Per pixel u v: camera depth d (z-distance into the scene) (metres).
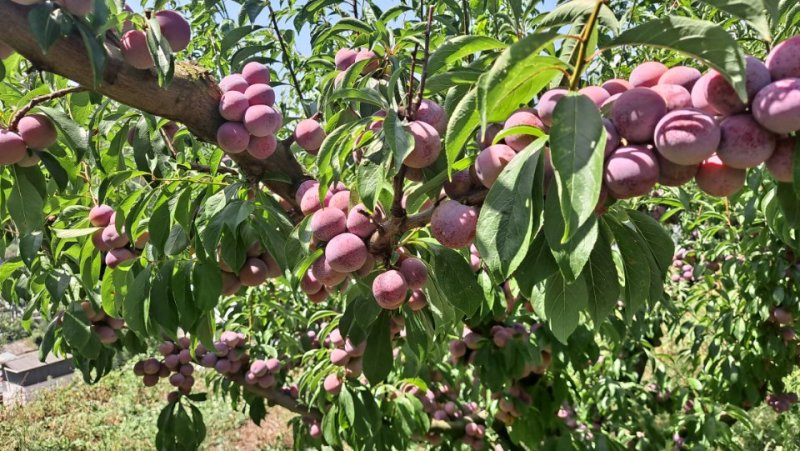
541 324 2.50
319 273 1.16
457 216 0.92
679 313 3.82
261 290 3.47
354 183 1.09
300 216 1.51
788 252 2.85
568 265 0.70
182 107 1.24
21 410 8.57
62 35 1.03
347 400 2.36
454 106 1.04
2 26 0.99
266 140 1.34
